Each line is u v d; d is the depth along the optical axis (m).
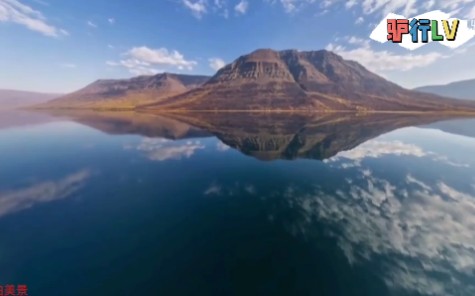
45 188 25.28
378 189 24.98
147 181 27.81
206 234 17.52
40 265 14.25
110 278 13.42
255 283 13.20
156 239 16.91
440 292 12.41
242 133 65.19
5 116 124.75
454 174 29.11
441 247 15.68
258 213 20.42
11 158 36.91
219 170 31.91
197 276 13.66
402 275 13.52
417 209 20.55
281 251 15.68
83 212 20.42
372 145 46.34
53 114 151.75
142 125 85.62
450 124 87.31
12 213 19.95
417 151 41.19
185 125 87.00
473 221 18.55
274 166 33.47
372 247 15.86
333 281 13.30
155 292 12.59
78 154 39.81
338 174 29.73
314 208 21.16
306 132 65.88
